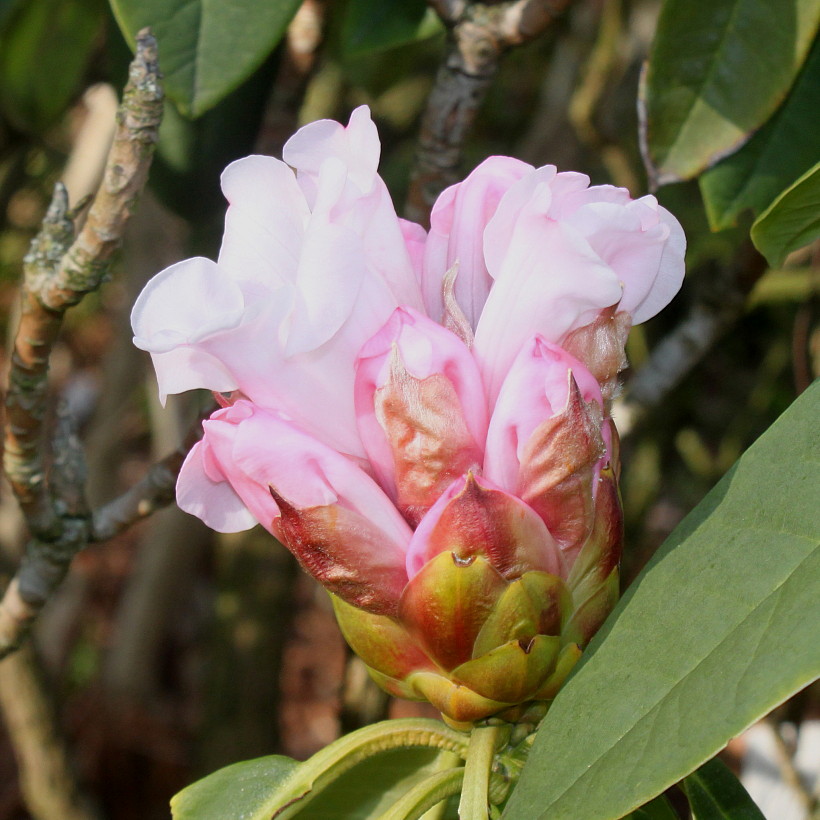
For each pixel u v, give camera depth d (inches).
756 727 41.2
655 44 26.4
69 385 115.8
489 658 22.5
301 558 22.6
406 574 22.6
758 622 21.4
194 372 22.7
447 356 22.3
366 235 22.8
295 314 22.1
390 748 24.2
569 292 22.5
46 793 45.3
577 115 41.4
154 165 29.5
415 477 22.4
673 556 22.4
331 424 22.7
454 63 26.8
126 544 112.6
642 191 45.3
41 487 27.3
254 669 50.4
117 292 101.5
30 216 66.0
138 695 78.4
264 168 22.8
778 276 42.7
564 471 22.3
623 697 21.8
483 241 23.1
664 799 24.7
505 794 23.7
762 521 22.1
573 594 22.7
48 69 37.5
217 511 23.7
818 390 22.5
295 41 29.7
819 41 27.2
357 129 22.9
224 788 24.5
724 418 61.6
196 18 25.6
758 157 27.3
